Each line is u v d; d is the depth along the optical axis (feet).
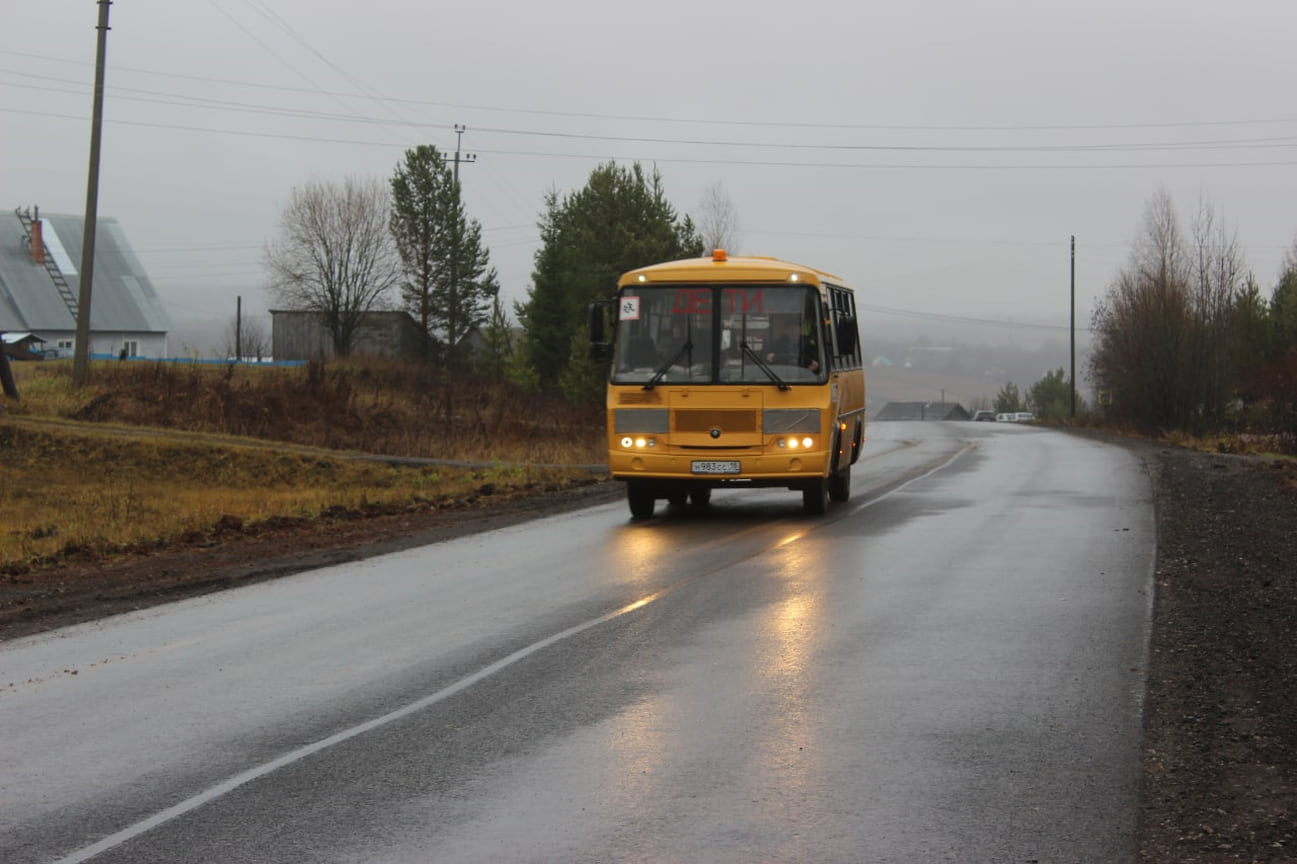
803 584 41.14
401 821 18.62
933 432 194.18
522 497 80.18
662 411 61.82
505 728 23.91
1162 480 84.28
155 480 102.78
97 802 19.88
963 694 26.03
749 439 61.41
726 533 56.65
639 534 57.00
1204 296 193.06
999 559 46.21
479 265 265.34
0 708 26.30
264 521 65.00
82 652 32.32
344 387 139.54
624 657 30.25
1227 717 23.77
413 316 263.08
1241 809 18.57
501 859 16.94
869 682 27.22
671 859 16.81
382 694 26.94
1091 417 235.61
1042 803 18.98
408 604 38.86
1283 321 225.97
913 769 20.81
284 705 26.13
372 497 79.51
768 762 21.31
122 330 305.32
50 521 72.49
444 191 262.26
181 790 20.43
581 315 234.58
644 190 233.76
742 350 61.62
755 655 30.22
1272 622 32.89
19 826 18.75
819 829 17.92
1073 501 69.00
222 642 33.27
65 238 322.75
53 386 132.67
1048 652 30.04
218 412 124.57
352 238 256.11
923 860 16.66
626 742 22.75
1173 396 188.96
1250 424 182.91
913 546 50.42
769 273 61.87
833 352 65.10
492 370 251.39
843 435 68.74
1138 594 38.09
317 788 20.35
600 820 18.47
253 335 263.49
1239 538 50.52
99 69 135.23
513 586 41.98
